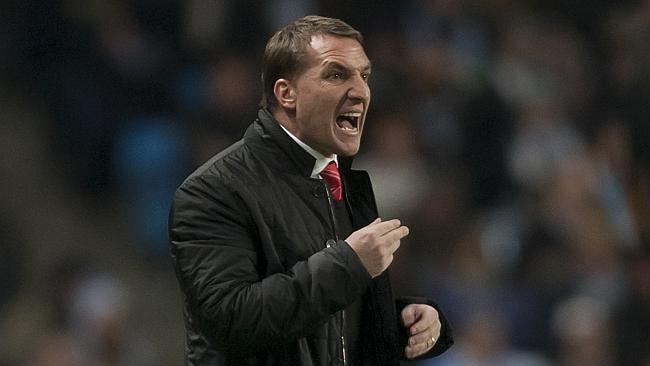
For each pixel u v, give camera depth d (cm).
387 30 4119
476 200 3944
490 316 3366
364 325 1321
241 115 3950
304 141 1287
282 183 1275
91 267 3600
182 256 1235
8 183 4200
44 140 4266
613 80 3975
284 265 1249
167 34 4244
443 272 3509
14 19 4256
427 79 4091
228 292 1202
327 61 1256
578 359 3262
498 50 4294
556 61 4269
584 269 3509
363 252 1205
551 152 3956
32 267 3966
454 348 3334
